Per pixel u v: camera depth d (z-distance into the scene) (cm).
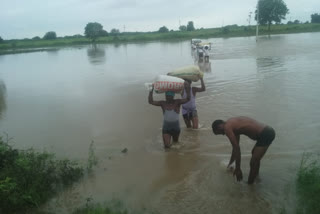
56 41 9281
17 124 935
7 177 457
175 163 599
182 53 3225
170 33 9550
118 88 1416
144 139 741
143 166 593
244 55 2495
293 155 595
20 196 454
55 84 1692
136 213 436
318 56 2045
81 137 782
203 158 614
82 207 458
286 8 7312
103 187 518
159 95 1209
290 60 1938
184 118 786
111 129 830
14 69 2742
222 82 1357
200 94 1152
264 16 7238
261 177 517
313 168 499
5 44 8394
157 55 3203
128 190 505
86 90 1434
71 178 545
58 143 748
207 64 2070
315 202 412
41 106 1162
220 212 429
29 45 8462
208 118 862
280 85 1205
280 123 777
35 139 787
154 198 477
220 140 703
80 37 11275
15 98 1359
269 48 2964
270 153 609
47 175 532
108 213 428
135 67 2219
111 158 639
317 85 1161
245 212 424
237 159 491
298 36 5094
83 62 3023
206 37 7425
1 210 437
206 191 486
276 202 440
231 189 486
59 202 475
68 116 988
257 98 1034
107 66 2448
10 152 578
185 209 442
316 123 758
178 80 662
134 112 980
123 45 6569
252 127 489
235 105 969
